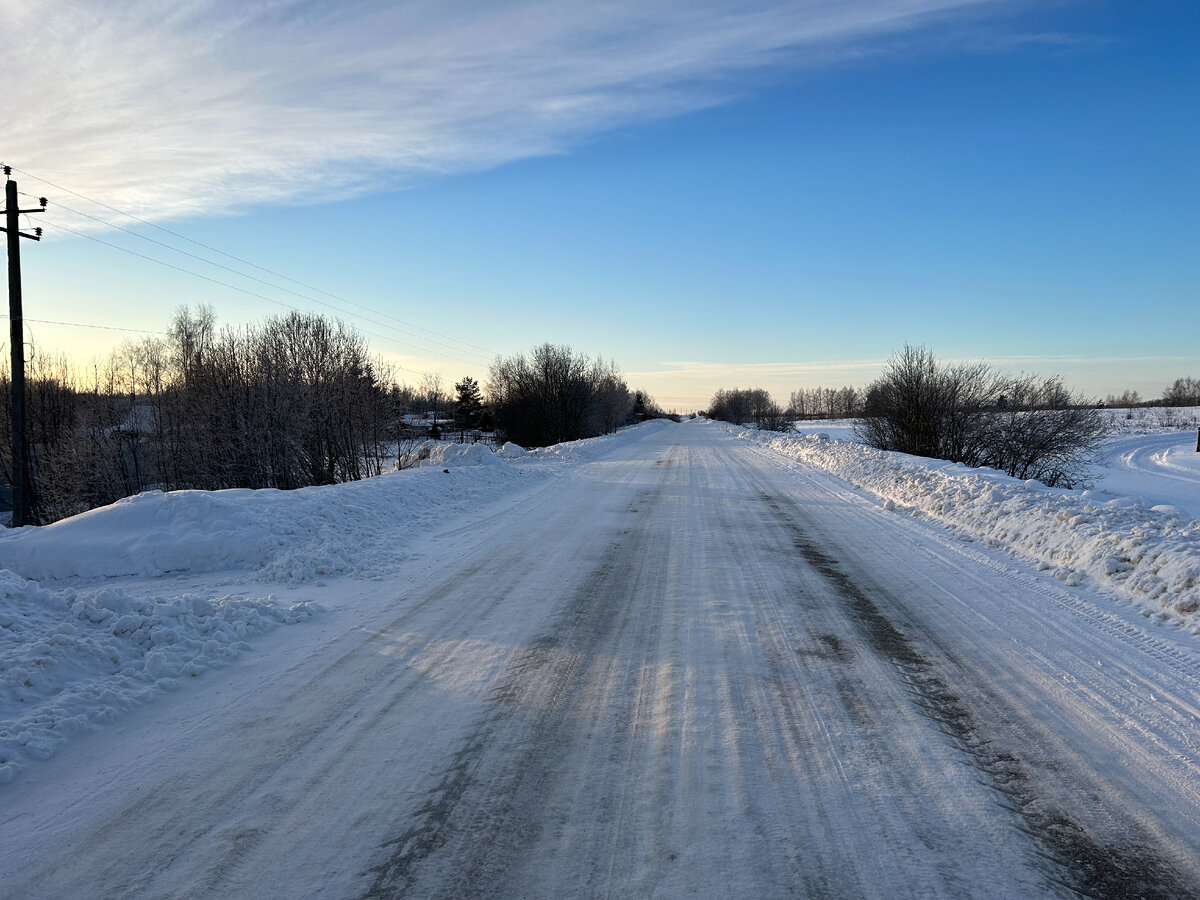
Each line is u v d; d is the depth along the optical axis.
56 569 7.80
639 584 7.04
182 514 8.55
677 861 2.68
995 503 10.11
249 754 3.59
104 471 24.34
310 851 2.77
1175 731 3.79
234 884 2.57
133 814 3.06
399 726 3.88
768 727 3.82
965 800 3.11
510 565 7.92
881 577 7.30
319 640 5.39
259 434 23.31
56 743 3.70
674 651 5.04
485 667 4.75
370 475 24.81
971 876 2.60
